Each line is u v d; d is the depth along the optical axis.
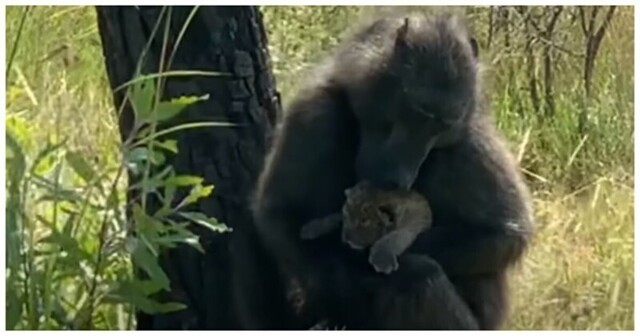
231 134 7.94
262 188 7.79
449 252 7.66
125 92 7.82
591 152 11.54
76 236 7.42
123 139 7.88
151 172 7.83
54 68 11.44
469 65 7.37
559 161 11.41
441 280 7.59
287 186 7.73
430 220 7.59
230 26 7.89
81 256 7.31
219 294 8.08
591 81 12.11
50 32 11.63
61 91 10.88
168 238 7.20
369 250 7.66
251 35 7.98
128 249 7.14
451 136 7.47
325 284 7.88
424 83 7.28
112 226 7.48
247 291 8.11
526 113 12.01
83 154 9.55
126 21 7.75
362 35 7.70
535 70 12.18
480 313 7.96
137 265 7.39
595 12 12.11
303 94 7.80
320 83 7.75
